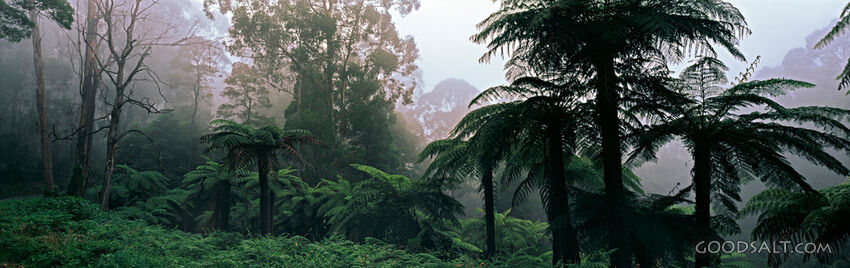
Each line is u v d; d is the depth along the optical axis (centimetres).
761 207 802
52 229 860
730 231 790
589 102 793
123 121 4531
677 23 656
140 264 620
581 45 736
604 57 703
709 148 722
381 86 2927
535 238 1661
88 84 2084
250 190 1886
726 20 688
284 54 2819
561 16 720
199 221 1914
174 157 3525
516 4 773
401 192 1284
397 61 2862
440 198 1262
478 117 890
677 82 773
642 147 789
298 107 2752
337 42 2658
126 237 848
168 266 650
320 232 1584
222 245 1103
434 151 1269
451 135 963
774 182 719
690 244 726
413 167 4150
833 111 668
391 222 1217
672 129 748
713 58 716
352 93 2819
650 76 741
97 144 4491
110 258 627
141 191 2064
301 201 1644
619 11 693
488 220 1140
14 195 3756
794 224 730
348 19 2902
